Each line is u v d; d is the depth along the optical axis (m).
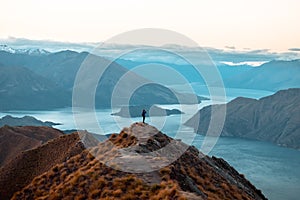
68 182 24.75
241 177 45.06
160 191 20.17
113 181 22.59
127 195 20.58
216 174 32.75
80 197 22.62
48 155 45.38
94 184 23.11
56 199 23.81
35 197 26.23
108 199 20.77
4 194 41.03
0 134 117.19
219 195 26.27
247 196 31.58
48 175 28.23
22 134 117.69
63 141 46.53
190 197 19.22
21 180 42.34
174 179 23.03
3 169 45.03
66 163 29.28
